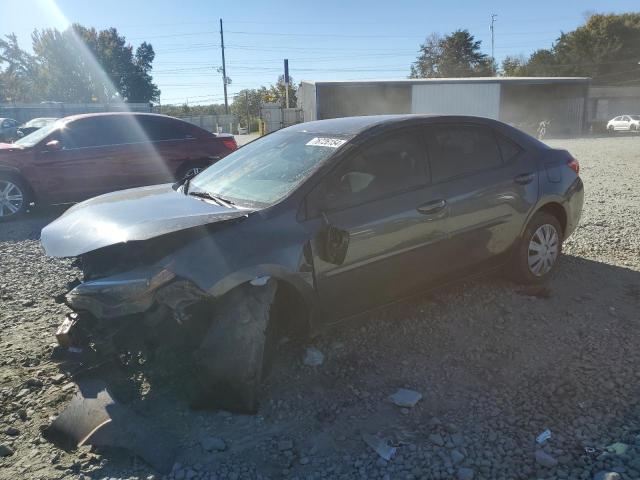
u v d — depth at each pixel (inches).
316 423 118.2
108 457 108.1
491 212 167.8
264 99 2517.2
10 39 2751.0
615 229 269.3
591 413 118.2
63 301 136.0
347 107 1501.0
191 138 390.9
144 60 3289.9
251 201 140.3
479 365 139.5
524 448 108.2
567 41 2928.2
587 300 177.0
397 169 151.9
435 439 110.9
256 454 108.7
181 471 103.2
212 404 121.7
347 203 140.4
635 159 693.9
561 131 1603.1
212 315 125.0
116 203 151.0
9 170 341.4
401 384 132.1
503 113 1614.2
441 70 3129.9
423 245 152.1
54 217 362.0
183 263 119.0
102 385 126.6
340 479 101.5
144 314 121.7
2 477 102.7
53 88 2775.6
